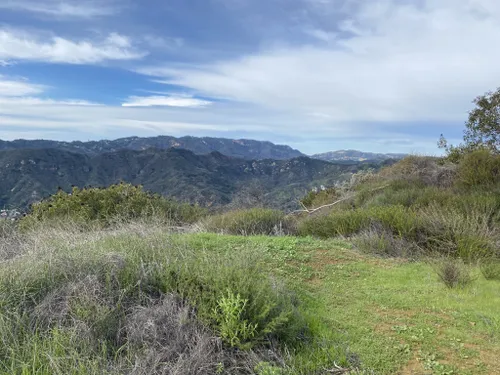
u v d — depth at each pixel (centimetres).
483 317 405
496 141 1298
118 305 356
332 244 688
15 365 279
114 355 309
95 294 366
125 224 733
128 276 403
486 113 1312
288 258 586
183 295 381
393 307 431
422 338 361
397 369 313
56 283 386
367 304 439
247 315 351
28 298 365
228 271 397
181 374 285
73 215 858
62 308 351
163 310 352
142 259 449
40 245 528
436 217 727
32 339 303
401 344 350
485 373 308
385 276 536
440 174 1186
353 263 589
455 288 489
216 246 611
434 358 328
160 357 303
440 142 1398
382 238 670
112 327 336
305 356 328
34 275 390
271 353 323
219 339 328
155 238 544
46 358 284
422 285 500
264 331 335
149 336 326
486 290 484
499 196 846
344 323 390
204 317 347
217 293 367
